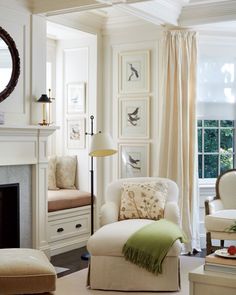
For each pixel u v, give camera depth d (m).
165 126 5.66
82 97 6.28
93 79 6.19
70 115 6.41
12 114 4.78
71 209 5.73
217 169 6.10
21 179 4.90
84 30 5.94
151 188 4.79
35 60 5.04
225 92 6.02
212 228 4.84
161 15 5.24
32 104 5.01
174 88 5.61
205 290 3.17
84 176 6.31
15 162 4.73
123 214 4.74
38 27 5.07
